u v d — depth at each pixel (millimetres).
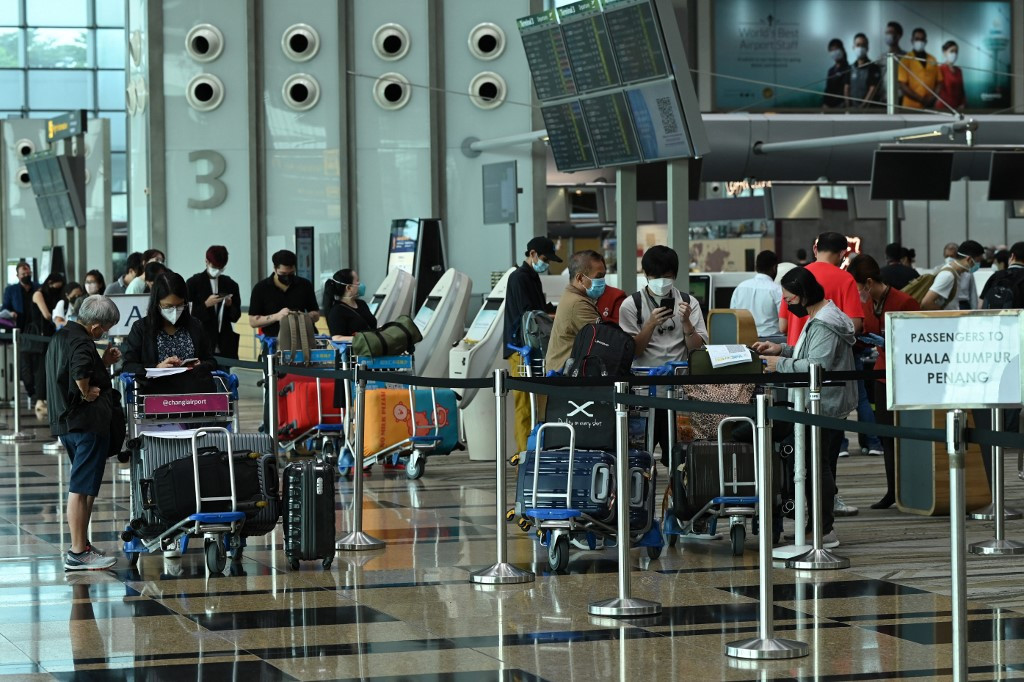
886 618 8797
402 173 28594
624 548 9031
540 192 28766
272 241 28484
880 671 7516
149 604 9438
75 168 27984
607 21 16391
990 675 7434
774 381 10719
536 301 15406
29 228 38969
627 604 8977
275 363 12094
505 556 10195
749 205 39531
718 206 39938
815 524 10633
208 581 10211
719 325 17422
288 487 10602
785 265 21406
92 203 35812
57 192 28500
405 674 7527
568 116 17672
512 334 15352
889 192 30469
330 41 28391
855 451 18891
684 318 12539
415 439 16094
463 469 17172
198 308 17844
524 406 15062
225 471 10672
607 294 13766
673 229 16484
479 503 14188
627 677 7430
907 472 13445
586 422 10922
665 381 10633
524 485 10828
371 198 28531
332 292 17750
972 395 7094
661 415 11953
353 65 28391
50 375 10672
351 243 28469
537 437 10773
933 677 7395
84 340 10633
